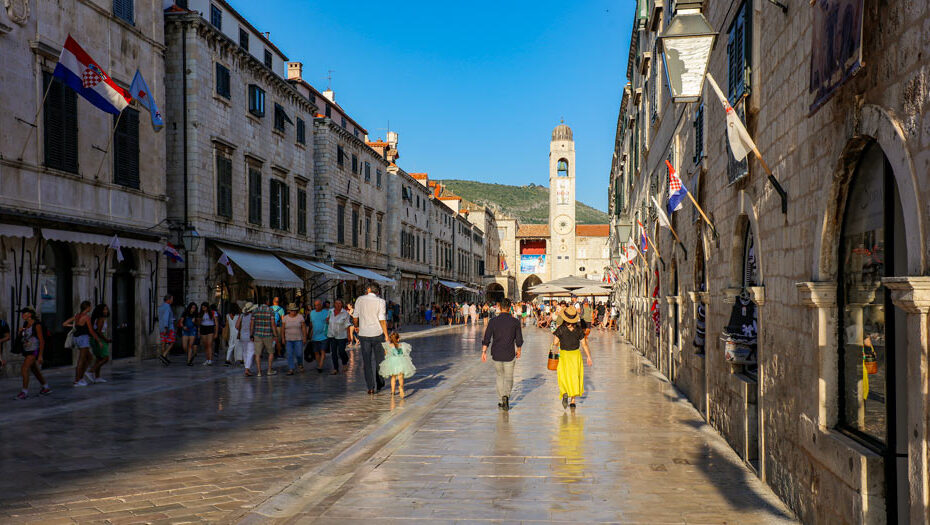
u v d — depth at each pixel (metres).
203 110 24.20
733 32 8.48
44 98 15.69
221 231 25.44
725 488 6.93
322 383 15.81
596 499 6.52
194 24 23.62
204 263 23.95
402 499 6.52
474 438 9.40
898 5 3.92
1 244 15.66
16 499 6.48
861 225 4.89
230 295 25.81
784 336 6.39
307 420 10.92
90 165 18.45
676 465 7.88
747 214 7.80
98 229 18.09
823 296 5.27
